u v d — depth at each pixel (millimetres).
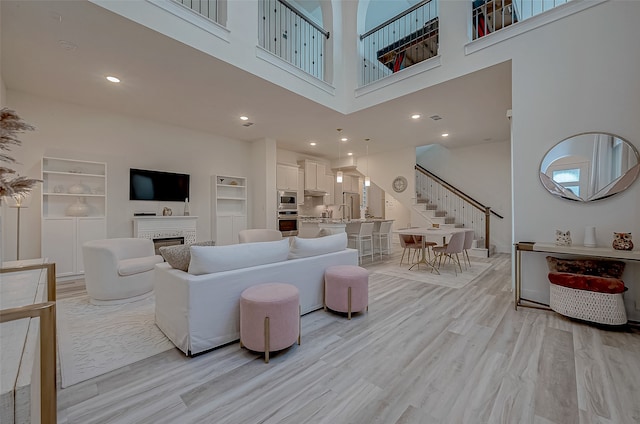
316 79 4363
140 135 4965
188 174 5539
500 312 2816
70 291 3449
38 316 864
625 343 2125
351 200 9875
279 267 2461
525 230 3055
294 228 7383
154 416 1380
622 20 2562
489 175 7164
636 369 1771
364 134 6227
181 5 2828
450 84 3766
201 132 5832
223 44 3191
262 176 6434
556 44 2879
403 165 7637
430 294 3443
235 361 1899
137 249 3561
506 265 5242
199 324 1970
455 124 5496
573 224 2803
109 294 2967
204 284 1987
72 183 4223
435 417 1372
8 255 3717
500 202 6980
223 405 1464
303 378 1702
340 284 2650
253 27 3518
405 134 6262
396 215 8883
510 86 3818
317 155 8539
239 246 2279
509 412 1402
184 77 3533
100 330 2365
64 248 3881
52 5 2270
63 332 2324
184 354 1978
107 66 3244
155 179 5039
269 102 4340
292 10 4504
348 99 4863
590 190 2709
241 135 6203
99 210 4445
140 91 3904
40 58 3051
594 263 2658
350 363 1870
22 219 3842
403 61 5750
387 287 3760
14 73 3361
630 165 2535
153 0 2631
